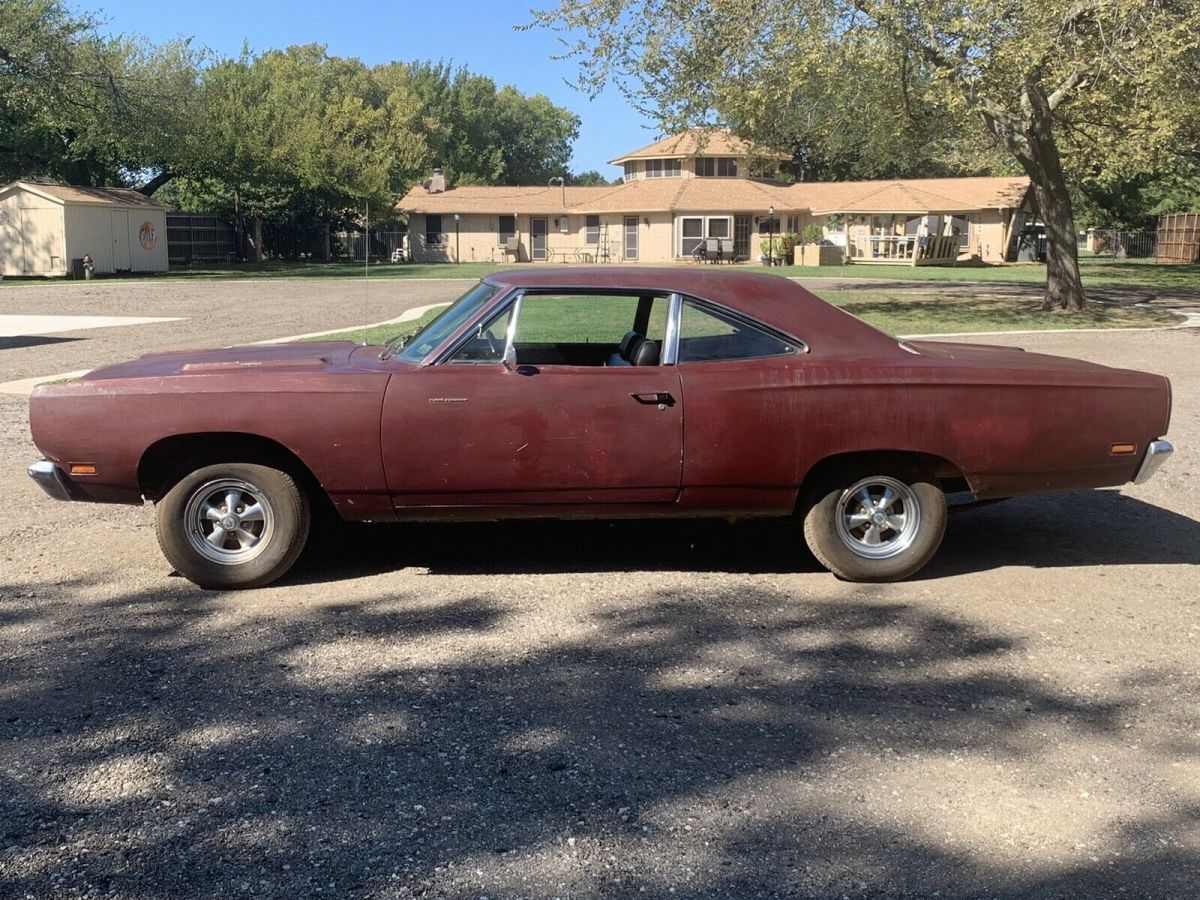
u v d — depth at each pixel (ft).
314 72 236.63
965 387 17.62
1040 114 66.33
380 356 19.07
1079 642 15.79
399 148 207.21
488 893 9.63
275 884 9.73
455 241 181.16
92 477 17.37
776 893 9.68
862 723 13.08
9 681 14.10
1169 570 19.33
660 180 173.17
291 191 166.50
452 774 11.74
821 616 16.85
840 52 58.70
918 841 10.55
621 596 17.72
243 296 93.71
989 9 53.98
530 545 20.68
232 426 17.03
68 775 11.65
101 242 130.11
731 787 11.52
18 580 18.39
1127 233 174.29
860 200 160.86
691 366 17.66
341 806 11.07
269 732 12.69
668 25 64.03
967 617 16.85
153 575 18.71
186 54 141.08
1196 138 74.90
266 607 17.07
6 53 120.88
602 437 17.38
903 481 18.12
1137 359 48.55
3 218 124.98
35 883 9.70
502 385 17.31
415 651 15.23
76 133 140.36
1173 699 13.83
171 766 11.87
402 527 21.90
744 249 166.20
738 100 63.98
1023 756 12.30
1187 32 50.62
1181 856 10.35
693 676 14.44
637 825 10.77
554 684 14.12
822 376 17.48
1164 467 28.09
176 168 149.59
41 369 44.75
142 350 51.37
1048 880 9.93
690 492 17.70
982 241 159.22
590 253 175.73
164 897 9.53
